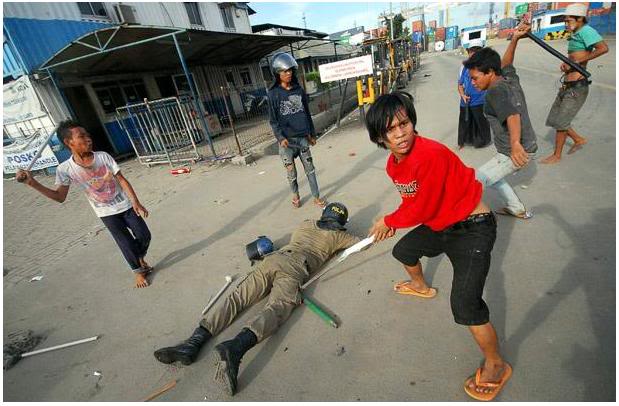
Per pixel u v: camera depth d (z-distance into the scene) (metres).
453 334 2.22
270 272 2.76
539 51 21.33
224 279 3.32
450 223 1.75
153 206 5.92
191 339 2.42
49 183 9.52
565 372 1.85
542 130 5.86
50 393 2.36
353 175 5.52
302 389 2.06
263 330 2.29
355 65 8.83
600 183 3.70
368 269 3.02
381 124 1.51
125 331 2.84
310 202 4.77
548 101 7.84
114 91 11.74
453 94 11.47
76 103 10.59
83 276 3.89
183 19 14.77
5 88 9.78
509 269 2.69
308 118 4.29
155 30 7.79
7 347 2.88
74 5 10.58
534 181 4.04
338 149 7.42
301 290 2.82
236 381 2.11
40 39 9.47
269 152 8.35
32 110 9.82
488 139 5.64
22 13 9.24
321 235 3.12
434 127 7.57
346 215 3.28
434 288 2.62
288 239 3.86
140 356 2.54
